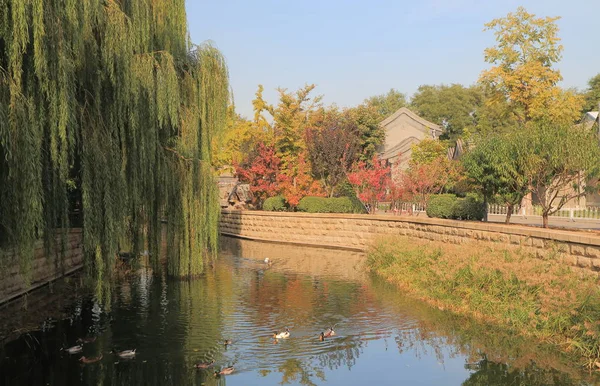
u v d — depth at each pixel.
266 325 11.36
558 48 36.44
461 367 8.77
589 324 9.15
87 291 14.77
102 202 10.59
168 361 9.05
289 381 8.20
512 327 10.97
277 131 37.12
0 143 8.09
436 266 15.23
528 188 17.11
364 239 26.30
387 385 8.03
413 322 11.62
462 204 22.36
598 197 32.34
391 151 46.47
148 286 15.81
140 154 11.95
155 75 12.35
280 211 33.22
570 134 15.91
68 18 9.12
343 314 12.37
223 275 18.12
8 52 8.21
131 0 12.18
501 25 37.06
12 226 8.84
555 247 12.66
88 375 8.40
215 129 16.23
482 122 55.25
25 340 10.20
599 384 7.88
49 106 8.99
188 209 16.36
